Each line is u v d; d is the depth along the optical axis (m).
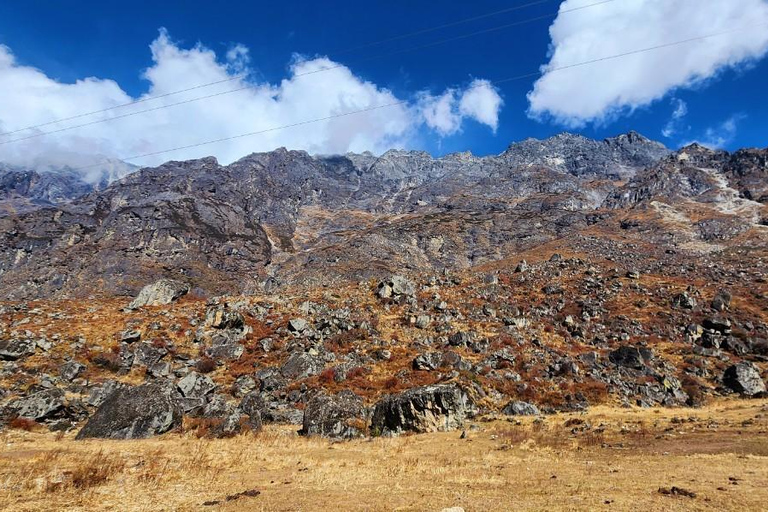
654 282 93.06
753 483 14.71
